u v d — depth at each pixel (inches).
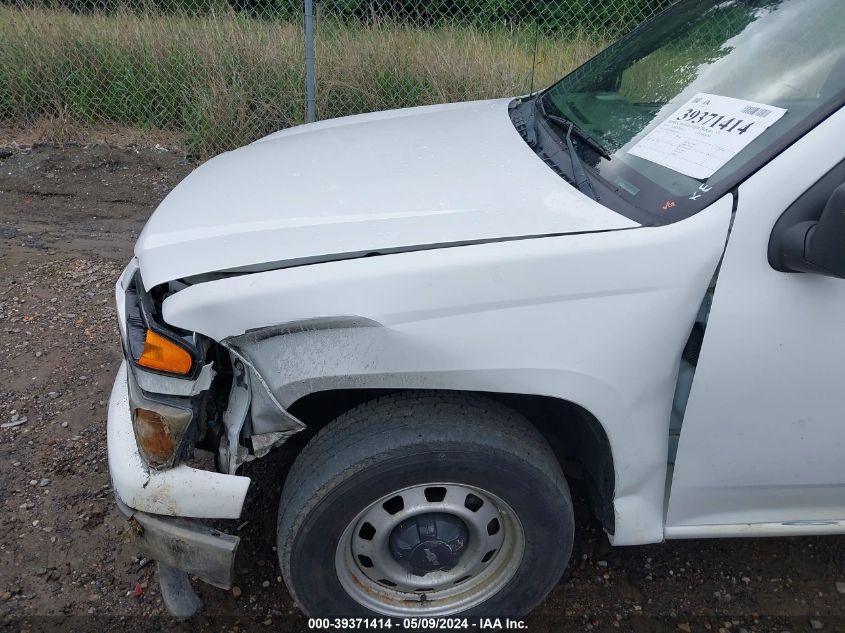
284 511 70.3
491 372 64.6
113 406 75.4
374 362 64.2
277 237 69.0
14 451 107.3
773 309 63.6
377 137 93.6
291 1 242.7
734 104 73.0
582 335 64.4
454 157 82.4
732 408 67.4
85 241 180.9
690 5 99.2
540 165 78.7
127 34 243.0
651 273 63.6
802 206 62.5
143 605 85.7
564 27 232.4
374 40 235.8
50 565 90.0
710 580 91.1
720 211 63.2
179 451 66.8
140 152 228.7
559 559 74.9
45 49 238.5
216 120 228.8
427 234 66.8
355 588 75.4
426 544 73.1
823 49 71.2
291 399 65.5
